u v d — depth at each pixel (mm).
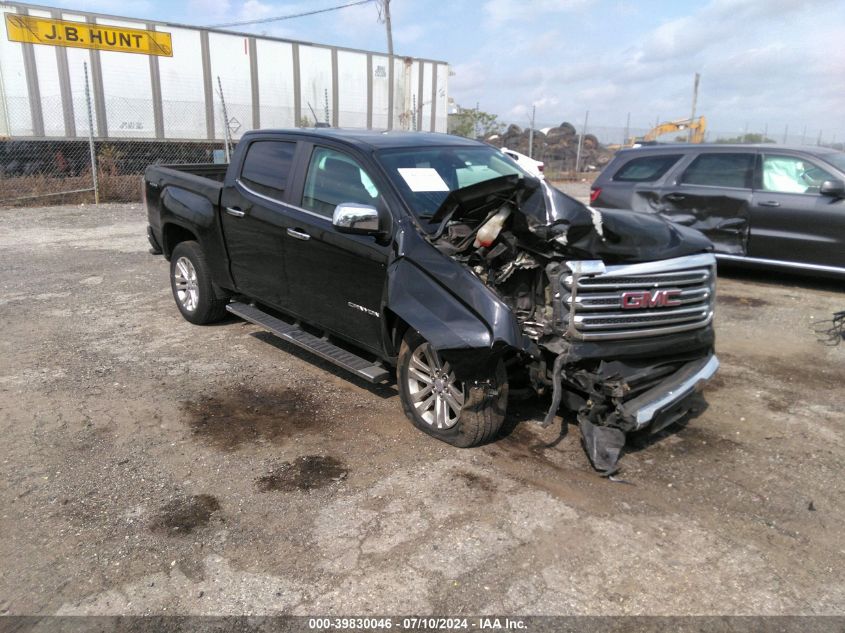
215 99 19297
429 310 3859
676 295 3932
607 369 3822
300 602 2811
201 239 6012
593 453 3764
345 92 21766
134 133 18219
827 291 8211
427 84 23859
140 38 17688
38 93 16625
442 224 3982
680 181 8820
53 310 7023
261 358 5676
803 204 7852
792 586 2941
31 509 3461
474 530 3299
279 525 3332
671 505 3555
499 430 4184
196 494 3607
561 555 3121
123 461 3951
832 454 4145
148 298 7547
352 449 4105
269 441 4211
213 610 2766
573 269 3650
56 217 13656
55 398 4812
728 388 5215
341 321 4727
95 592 2867
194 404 4742
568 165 29516
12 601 2811
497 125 31453
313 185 4938
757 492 3697
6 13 15852
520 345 3629
